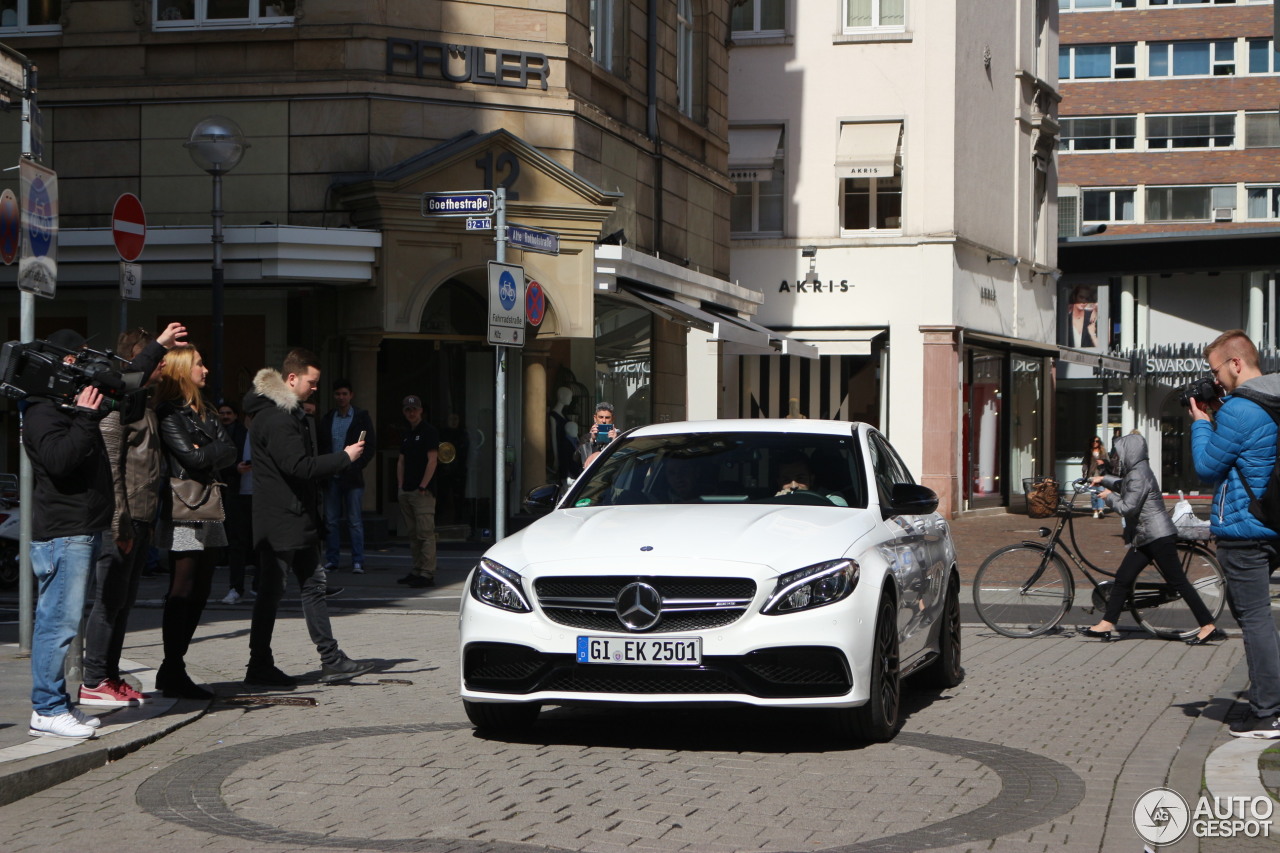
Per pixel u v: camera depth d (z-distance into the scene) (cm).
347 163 2100
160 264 2025
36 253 1041
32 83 1071
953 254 3284
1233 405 798
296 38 2105
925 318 3297
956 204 3300
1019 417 3672
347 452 975
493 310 1395
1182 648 1238
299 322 2166
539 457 2270
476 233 2120
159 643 1211
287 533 972
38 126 1081
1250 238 4238
